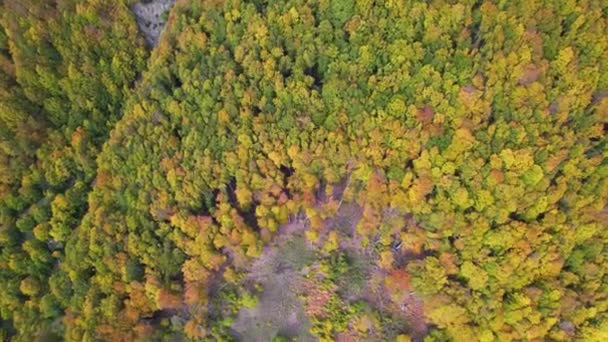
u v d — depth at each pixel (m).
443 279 52.50
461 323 52.31
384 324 55.12
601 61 54.34
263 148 56.12
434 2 54.19
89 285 57.50
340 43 57.00
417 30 55.25
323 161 55.62
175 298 55.19
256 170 56.19
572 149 52.62
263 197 56.00
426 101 53.84
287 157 56.25
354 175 55.38
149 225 57.31
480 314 52.16
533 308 51.47
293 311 56.97
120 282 56.59
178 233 56.22
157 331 56.28
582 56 54.53
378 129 54.12
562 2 53.50
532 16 53.91
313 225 55.59
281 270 57.81
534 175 50.78
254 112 57.47
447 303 52.03
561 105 52.59
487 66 53.03
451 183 52.22
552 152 52.09
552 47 54.25
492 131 52.12
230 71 56.88
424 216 53.66
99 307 56.06
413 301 55.62
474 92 52.19
